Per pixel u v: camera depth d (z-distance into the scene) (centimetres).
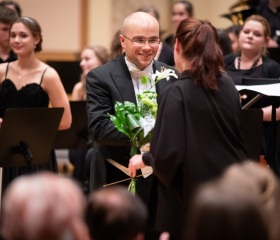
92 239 256
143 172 461
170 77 506
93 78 500
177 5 1012
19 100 637
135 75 501
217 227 229
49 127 589
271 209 258
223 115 418
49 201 223
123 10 1406
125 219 251
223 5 1371
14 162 584
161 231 434
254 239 229
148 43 492
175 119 409
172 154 405
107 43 1377
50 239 222
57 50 1386
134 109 464
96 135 483
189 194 410
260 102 609
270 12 867
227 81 427
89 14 1379
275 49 734
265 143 589
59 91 640
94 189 503
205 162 409
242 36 680
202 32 420
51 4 1380
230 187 237
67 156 940
